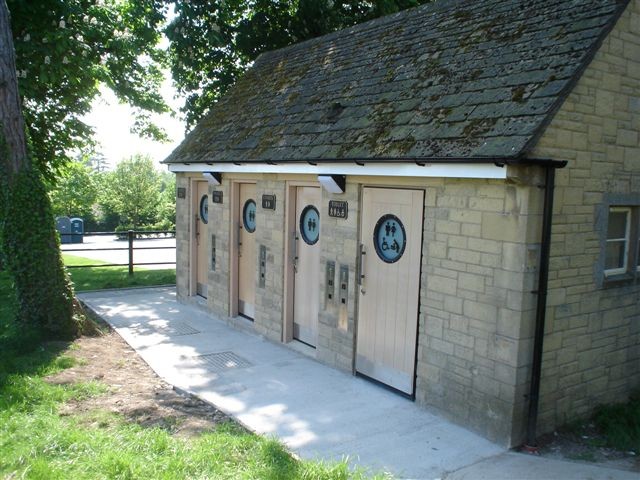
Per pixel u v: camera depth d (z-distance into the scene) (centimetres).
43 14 1139
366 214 654
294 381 661
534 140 450
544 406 516
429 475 440
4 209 772
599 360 564
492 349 502
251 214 919
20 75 1112
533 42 543
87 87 1338
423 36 725
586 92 504
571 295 525
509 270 484
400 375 614
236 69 1625
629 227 589
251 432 509
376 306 645
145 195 4428
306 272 786
